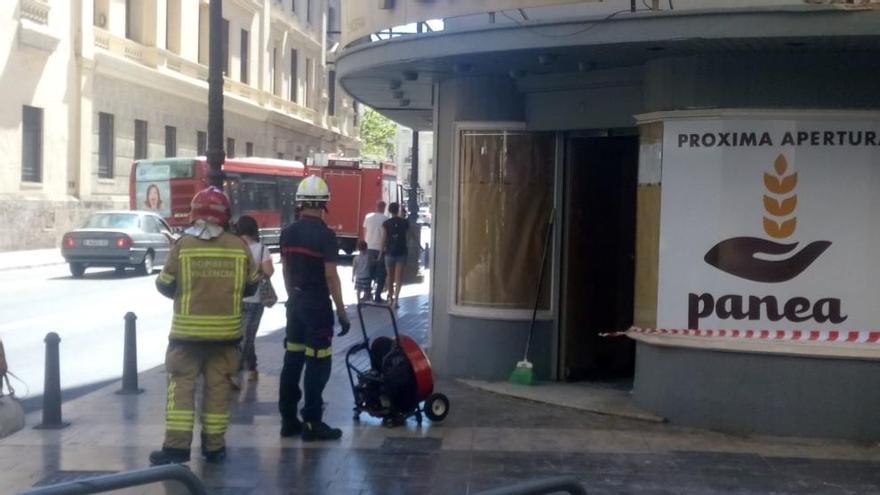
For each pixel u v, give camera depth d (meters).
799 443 8.65
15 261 29.28
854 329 8.80
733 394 8.95
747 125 8.90
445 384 11.13
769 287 8.91
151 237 27.02
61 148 34.16
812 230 8.83
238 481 7.54
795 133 8.82
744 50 8.72
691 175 9.07
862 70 8.66
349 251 36.44
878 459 8.17
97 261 25.88
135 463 8.04
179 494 7.23
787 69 8.76
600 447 8.50
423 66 10.64
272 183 36.47
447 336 11.52
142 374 12.20
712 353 9.02
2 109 30.84
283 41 52.16
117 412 9.95
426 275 28.41
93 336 16.06
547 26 8.98
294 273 8.77
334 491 7.30
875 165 8.72
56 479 7.57
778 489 7.37
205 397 8.05
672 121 9.16
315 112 58.38
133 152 38.41
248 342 11.47
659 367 9.38
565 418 9.56
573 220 11.38
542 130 11.11
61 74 33.88
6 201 31.12
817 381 8.76
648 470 7.82
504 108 11.16
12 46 31.02
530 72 10.78
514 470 7.83
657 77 9.27
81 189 35.12
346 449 8.46
